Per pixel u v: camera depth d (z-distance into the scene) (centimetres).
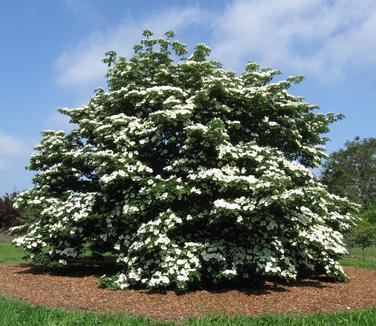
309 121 1523
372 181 5234
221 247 1186
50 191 1605
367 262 2078
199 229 1266
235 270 1159
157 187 1178
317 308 1006
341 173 3491
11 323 788
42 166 1645
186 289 1168
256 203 1105
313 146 1530
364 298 1132
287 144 1450
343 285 1332
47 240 1506
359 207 1463
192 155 1249
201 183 1166
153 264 1220
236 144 1373
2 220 3878
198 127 1141
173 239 1242
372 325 773
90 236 1514
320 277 1455
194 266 1173
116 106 1466
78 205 1383
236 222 1155
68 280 1390
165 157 1360
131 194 1270
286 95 1370
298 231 1226
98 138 1362
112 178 1218
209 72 1393
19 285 1293
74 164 1570
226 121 1249
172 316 929
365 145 5419
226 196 1198
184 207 1230
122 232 1392
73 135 1628
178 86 1457
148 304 1040
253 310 987
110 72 1551
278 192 1074
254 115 1370
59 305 1018
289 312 961
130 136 1319
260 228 1205
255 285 1272
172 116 1178
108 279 1265
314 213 1321
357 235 2331
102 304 1036
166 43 1547
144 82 1480
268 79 1433
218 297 1115
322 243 1255
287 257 1264
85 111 1546
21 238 1507
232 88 1269
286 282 1326
